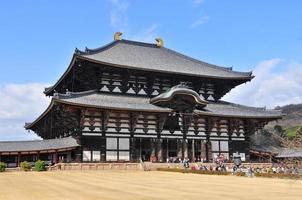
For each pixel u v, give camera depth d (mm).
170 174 51625
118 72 69438
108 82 69438
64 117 62656
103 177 44531
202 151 71250
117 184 35188
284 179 42344
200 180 41094
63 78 75438
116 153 63906
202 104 69812
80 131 61594
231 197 25281
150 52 85875
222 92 79625
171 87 74062
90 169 59000
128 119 65812
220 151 72812
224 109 76500
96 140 62750
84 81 70312
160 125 67562
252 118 73562
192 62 87125
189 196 25766
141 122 67188
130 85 71188
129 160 64625
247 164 69812
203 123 72312
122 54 77938
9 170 55875
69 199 24109
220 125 73625
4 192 28047
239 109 78500
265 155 75625
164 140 68938
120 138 64750
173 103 68125
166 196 25750
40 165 56156
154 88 73562
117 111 63906
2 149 59562
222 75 78750
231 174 51312
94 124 63062
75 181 38219
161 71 70688
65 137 66500
